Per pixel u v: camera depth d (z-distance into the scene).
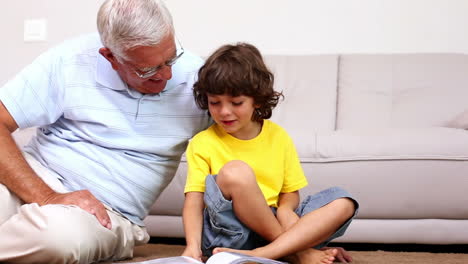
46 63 1.49
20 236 1.22
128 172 1.46
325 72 2.74
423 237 1.95
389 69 2.70
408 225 1.96
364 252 1.85
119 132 1.46
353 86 2.68
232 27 2.95
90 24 3.04
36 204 1.24
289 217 1.37
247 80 1.33
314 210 1.32
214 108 1.37
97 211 1.31
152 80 1.41
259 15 2.93
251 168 1.29
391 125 2.54
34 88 1.47
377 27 2.85
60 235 1.20
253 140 1.43
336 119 2.66
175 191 2.02
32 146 1.57
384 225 1.96
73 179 1.46
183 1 2.98
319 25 2.89
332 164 1.98
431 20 2.82
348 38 2.87
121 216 1.47
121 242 1.42
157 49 1.32
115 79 1.45
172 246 1.95
